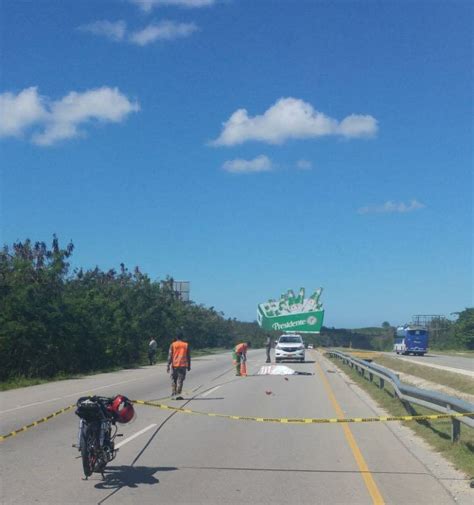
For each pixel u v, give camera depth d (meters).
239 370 34.91
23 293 33.75
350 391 25.36
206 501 9.06
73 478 10.27
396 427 15.59
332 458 12.03
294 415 17.95
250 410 19.09
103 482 10.03
